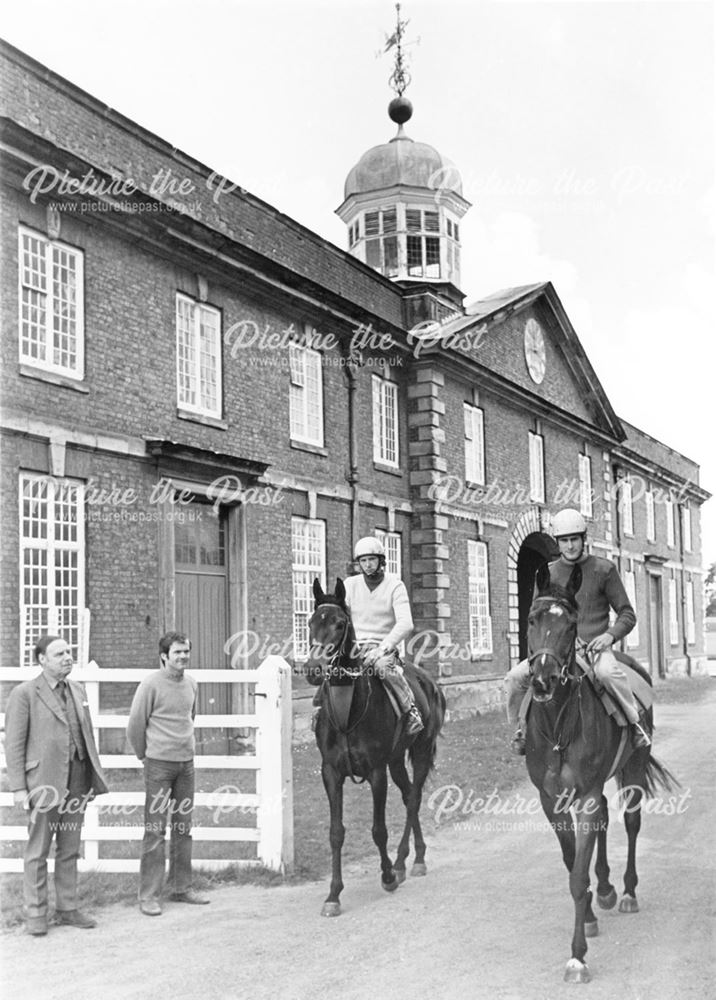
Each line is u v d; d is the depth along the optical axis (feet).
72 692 25.93
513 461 95.91
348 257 73.10
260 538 60.49
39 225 45.68
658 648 146.51
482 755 55.01
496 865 31.04
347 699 26.81
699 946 22.91
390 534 77.30
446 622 79.61
